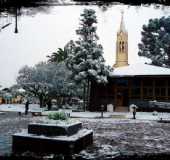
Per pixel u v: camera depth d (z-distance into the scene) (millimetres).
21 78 43031
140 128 17438
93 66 38344
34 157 7293
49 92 41062
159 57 72625
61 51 70500
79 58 39719
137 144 10500
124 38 71625
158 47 72625
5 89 74000
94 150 8914
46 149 8242
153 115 30094
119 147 9641
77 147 8500
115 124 20094
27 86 41531
